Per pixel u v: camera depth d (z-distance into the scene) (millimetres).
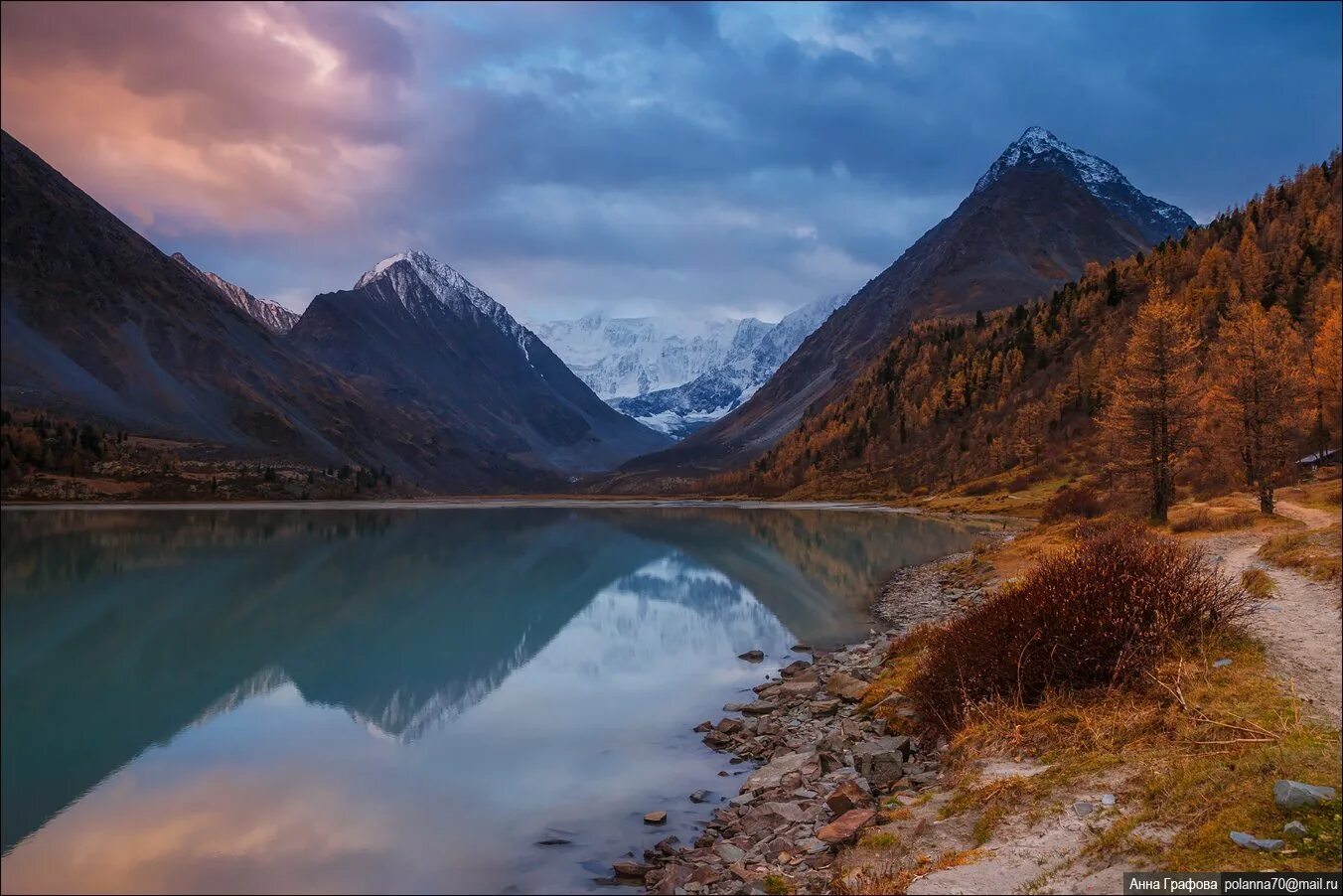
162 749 22359
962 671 15719
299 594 53000
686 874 12055
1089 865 8305
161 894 14031
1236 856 7531
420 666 31953
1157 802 9305
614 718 22266
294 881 14133
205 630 42031
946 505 136000
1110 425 57688
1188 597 16016
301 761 20531
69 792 19297
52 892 14445
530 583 55250
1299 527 40812
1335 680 12930
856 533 88188
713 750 19078
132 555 78312
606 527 114188
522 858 13969
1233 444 57719
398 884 13633
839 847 11461
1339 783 8461
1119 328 173000
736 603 43125
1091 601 15484
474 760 19312
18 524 124188
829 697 21438
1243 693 12391
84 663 35688
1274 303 141500
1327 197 185625
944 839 10211
